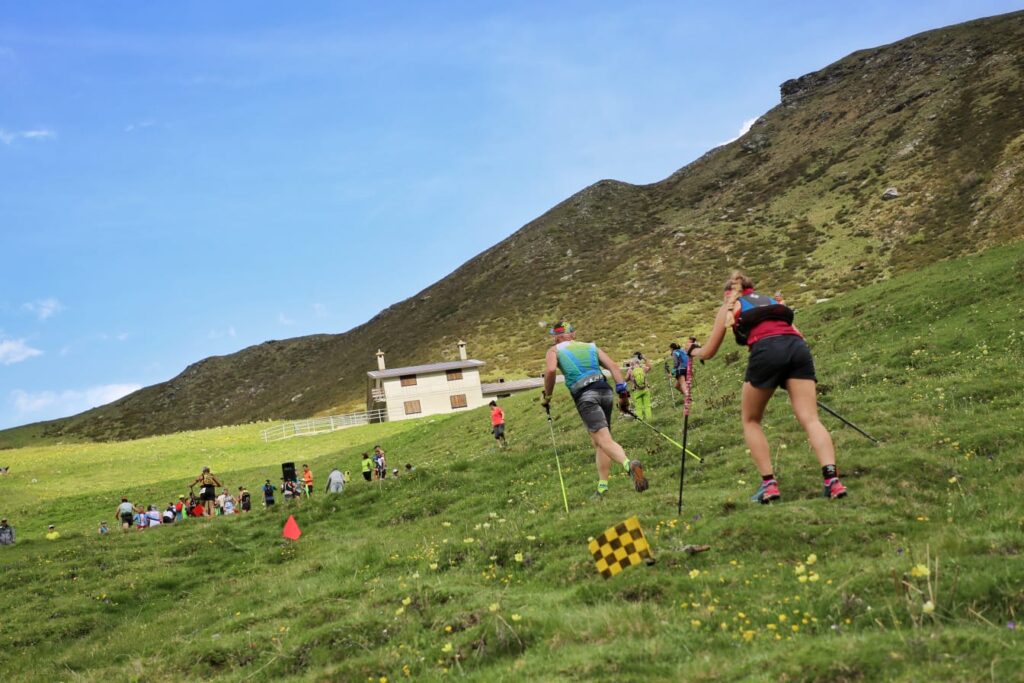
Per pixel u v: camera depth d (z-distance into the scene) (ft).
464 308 464.24
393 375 302.66
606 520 39.73
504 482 67.87
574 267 449.48
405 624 30.12
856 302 116.78
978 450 43.32
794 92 628.69
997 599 21.12
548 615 26.96
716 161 591.37
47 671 41.91
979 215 286.87
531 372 328.49
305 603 38.65
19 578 64.34
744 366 103.91
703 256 381.81
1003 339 76.64
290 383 534.78
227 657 32.63
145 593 57.67
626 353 286.66
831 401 65.87
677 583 28.30
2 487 197.47
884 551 28.37
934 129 411.75
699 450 59.72
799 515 33.45
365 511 70.64
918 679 17.08
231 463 213.66
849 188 402.11
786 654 19.54
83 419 602.44
